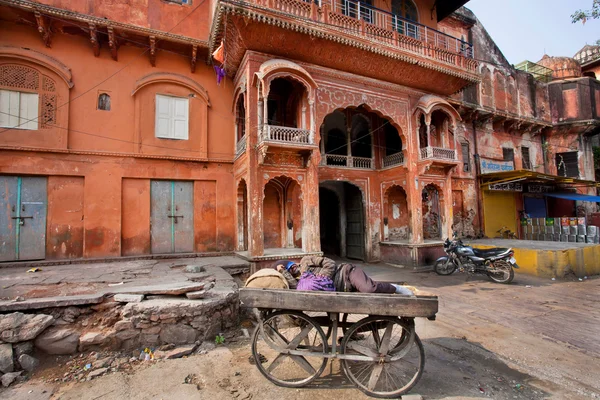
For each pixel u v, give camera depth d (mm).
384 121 11844
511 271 7863
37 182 7461
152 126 8531
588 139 17312
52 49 7660
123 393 3162
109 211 7934
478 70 14609
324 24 7973
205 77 9281
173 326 4172
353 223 11977
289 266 4113
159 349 4039
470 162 13984
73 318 3961
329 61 8750
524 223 14766
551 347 4230
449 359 3902
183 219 8852
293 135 8234
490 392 3176
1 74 7230
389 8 11273
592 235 12078
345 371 3230
